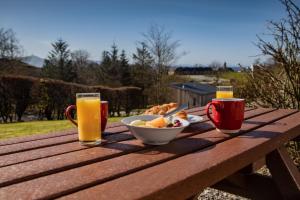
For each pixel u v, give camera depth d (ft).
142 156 3.21
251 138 4.06
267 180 5.47
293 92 10.57
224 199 7.77
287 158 4.70
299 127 5.17
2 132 18.54
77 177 2.57
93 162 3.06
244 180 5.64
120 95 41.57
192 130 4.54
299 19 10.34
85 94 3.76
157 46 59.98
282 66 10.77
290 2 10.28
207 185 2.80
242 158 3.36
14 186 2.39
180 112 4.89
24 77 30.81
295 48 10.46
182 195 2.51
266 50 10.86
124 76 87.97
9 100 29.76
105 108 4.29
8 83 29.71
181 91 58.29
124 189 2.30
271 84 11.27
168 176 2.58
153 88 58.03
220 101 4.27
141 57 63.05
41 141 3.99
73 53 89.71
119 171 2.72
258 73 11.75
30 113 32.04
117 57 89.10
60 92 33.47
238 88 12.83
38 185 2.40
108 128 4.82
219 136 4.17
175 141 3.88
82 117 3.65
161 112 5.06
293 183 4.51
